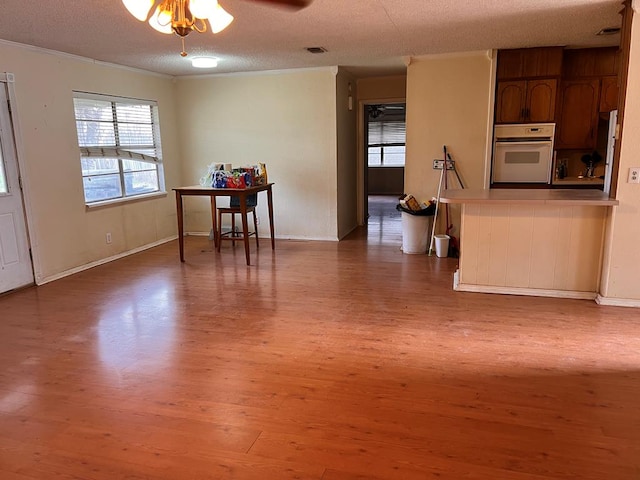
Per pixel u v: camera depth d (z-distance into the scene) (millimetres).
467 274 4203
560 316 3588
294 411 2387
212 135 6695
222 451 2084
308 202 6504
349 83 6801
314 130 6281
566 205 3703
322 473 1933
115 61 5387
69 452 2096
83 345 3215
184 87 6664
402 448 2082
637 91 3447
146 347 3170
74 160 5039
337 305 3932
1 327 3549
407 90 5555
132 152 6023
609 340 3150
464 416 2318
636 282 3713
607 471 1915
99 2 3186
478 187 5578
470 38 4516
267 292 4301
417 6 3453
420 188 5777
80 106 5203
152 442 2156
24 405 2477
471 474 1910
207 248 6156
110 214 5566
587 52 5160
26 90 4461
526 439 2129
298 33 4207
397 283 4512
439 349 3064
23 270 4504
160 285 4570
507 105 5230
